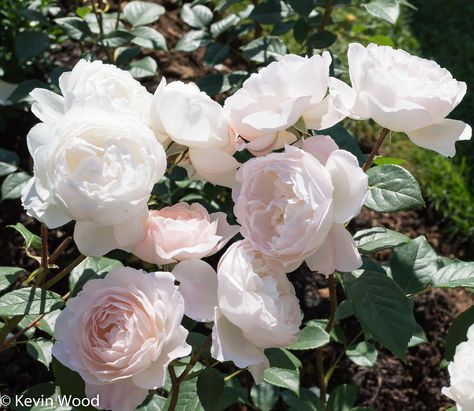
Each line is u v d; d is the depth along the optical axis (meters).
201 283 0.51
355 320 1.14
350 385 0.83
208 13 1.19
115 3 1.52
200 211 0.54
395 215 1.30
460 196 1.32
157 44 1.14
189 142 0.53
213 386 0.58
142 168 0.48
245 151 0.86
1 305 0.58
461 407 0.53
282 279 0.51
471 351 0.55
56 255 0.66
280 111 0.53
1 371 1.02
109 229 0.51
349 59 0.57
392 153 1.37
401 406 1.08
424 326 1.16
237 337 0.50
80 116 0.50
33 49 1.08
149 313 0.48
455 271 0.74
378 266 0.71
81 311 0.49
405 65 0.57
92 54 1.05
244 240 0.51
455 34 1.62
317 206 0.48
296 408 0.81
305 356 1.10
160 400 0.75
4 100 1.22
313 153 0.53
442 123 0.57
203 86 1.08
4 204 1.20
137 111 0.55
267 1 1.06
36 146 0.53
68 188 0.47
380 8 0.97
